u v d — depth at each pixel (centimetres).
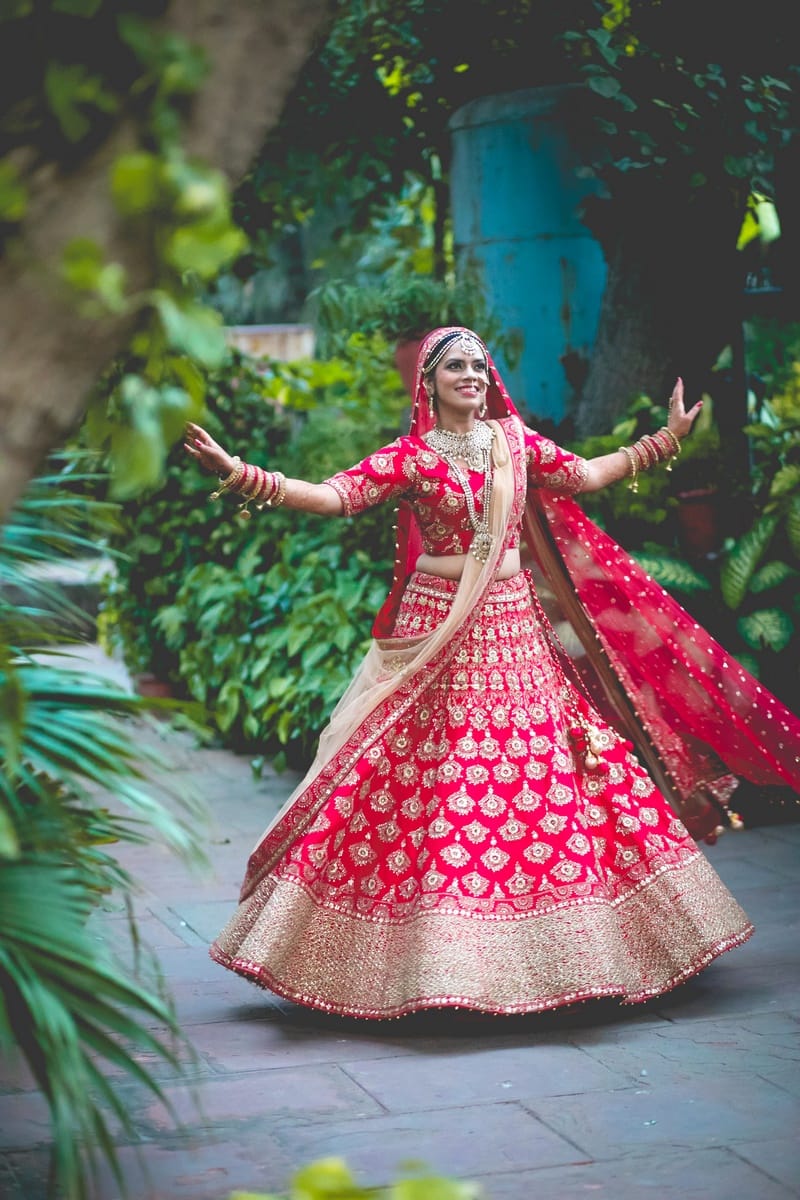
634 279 621
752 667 548
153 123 156
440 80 698
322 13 168
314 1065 321
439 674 356
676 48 572
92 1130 278
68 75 154
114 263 158
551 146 634
